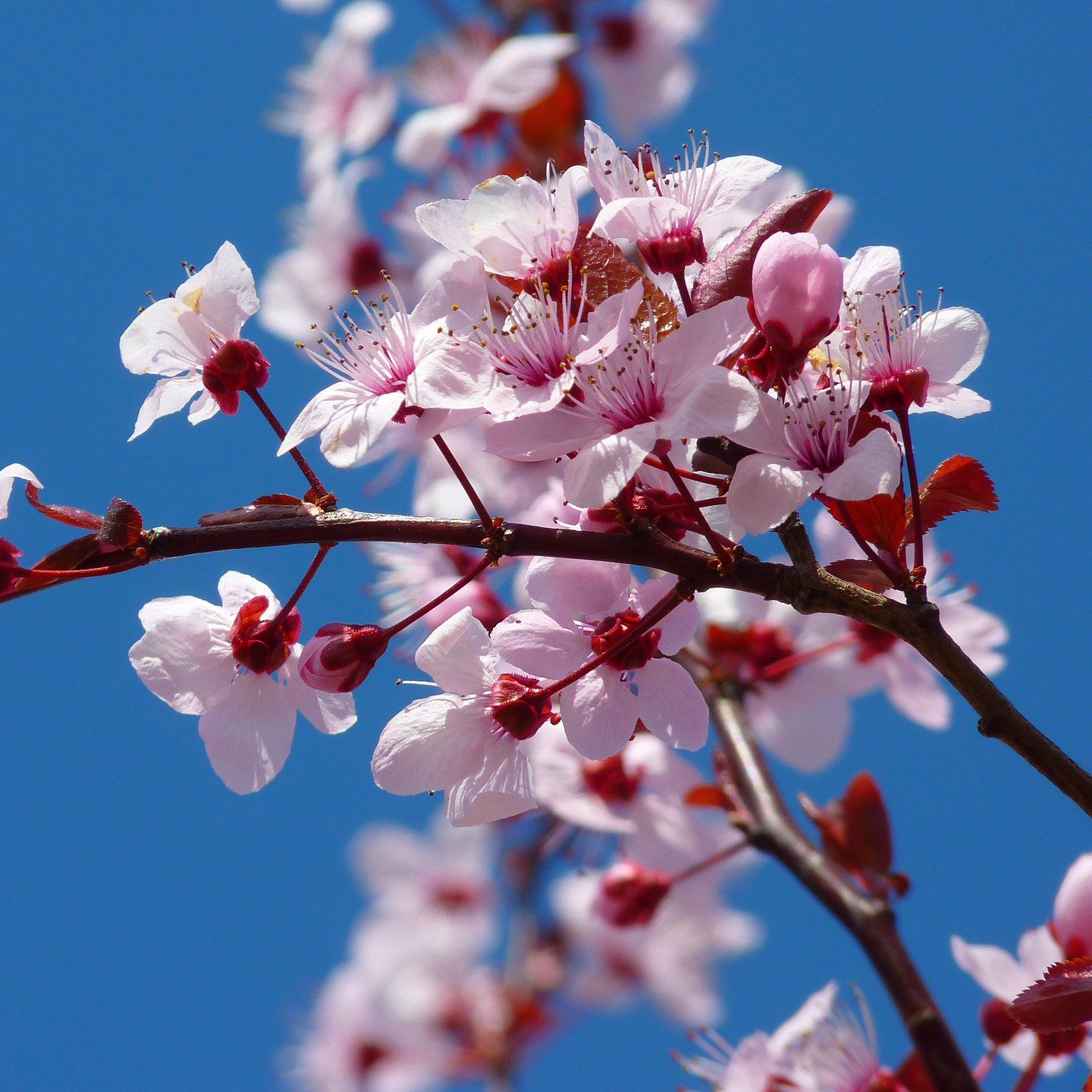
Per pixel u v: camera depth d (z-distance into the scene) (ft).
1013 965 2.39
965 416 2.26
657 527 2.24
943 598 2.56
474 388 2.22
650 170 2.29
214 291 2.28
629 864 2.58
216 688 2.27
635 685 2.25
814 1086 2.44
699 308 2.23
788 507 2.20
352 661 2.24
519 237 2.23
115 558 2.24
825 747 2.59
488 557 2.23
